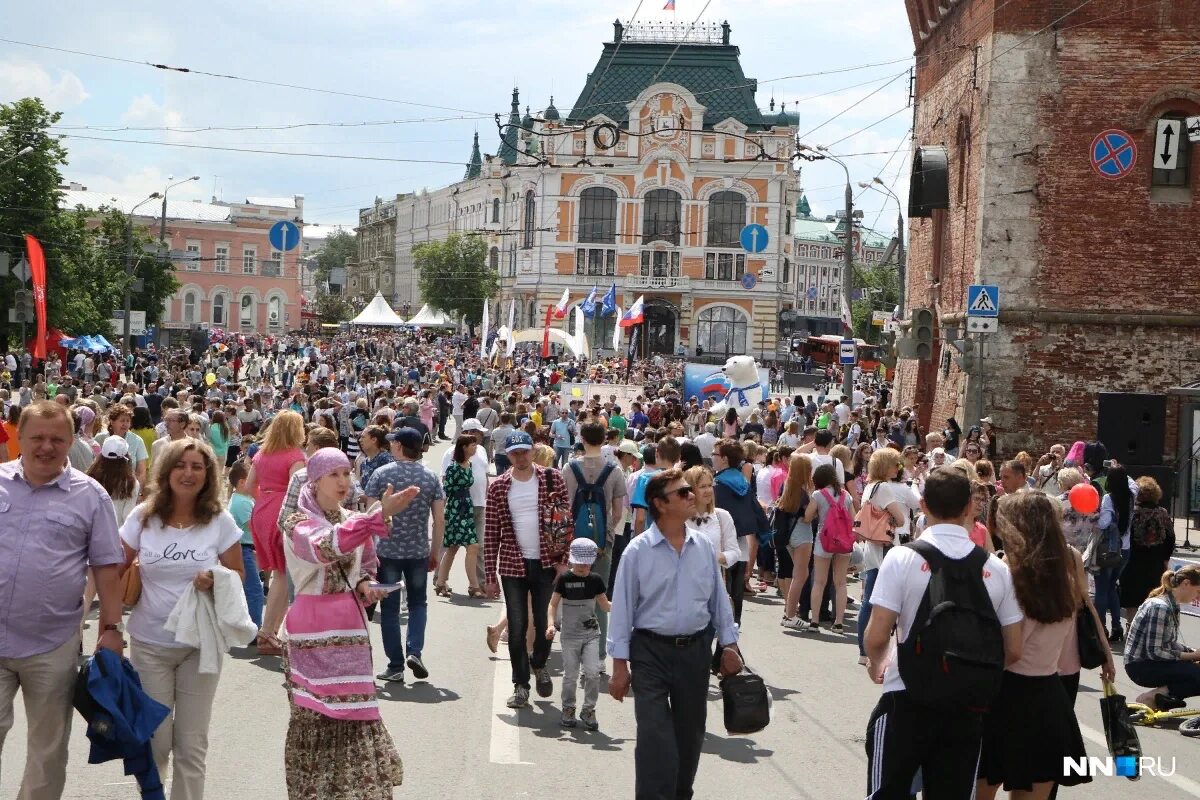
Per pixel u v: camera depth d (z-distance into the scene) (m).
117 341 72.00
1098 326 29.75
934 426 35.28
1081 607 7.61
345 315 164.25
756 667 12.90
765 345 102.81
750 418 31.55
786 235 106.69
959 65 33.16
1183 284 29.52
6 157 57.28
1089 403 29.80
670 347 104.25
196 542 7.55
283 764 8.72
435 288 112.00
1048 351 29.89
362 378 56.91
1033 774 7.08
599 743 9.73
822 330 173.75
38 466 6.96
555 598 10.84
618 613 7.57
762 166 101.75
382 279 177.12
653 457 13.04
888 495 13.29
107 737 6.89
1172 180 29.67
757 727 7.68
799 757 9.52
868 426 34.16
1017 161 29.84
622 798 8.28
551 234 103.12
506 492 10.88
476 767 8.88
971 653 6.38
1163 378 29.58
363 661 7.24
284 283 126.62
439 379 47.88
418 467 11.65
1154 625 11.40
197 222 122.62
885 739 6.70
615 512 12.05
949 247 34.19
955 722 6.59
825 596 16.44
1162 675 11.39
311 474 7.50
